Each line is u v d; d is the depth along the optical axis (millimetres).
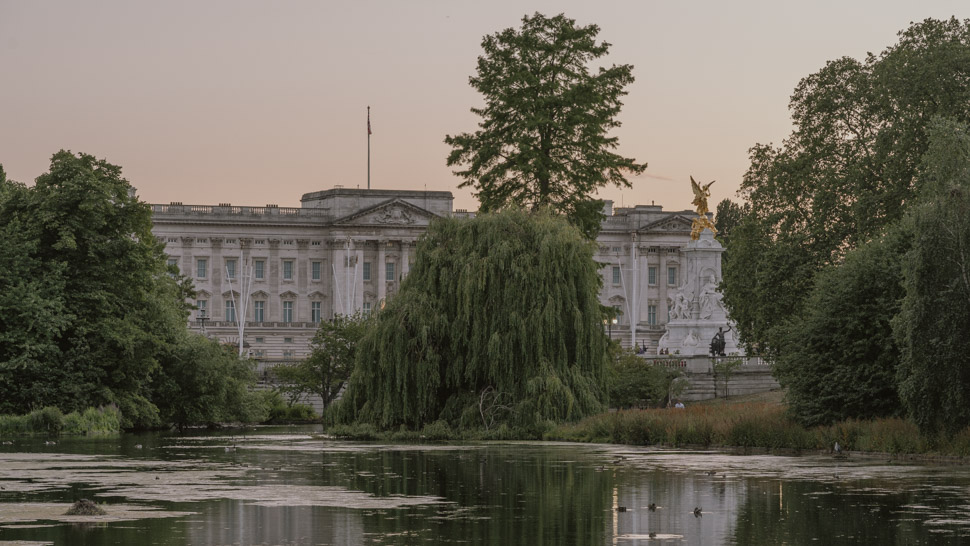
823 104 91875
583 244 70562
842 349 59219
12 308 81125
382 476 43781
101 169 86875
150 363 89625
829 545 27875
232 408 111312
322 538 28547
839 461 50719
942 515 32562
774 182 94188
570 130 90312
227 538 28484
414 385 68688
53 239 85125
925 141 84625
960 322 49938
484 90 92625
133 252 85750
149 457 54938
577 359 69312
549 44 92125
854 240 88188
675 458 52750
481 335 67938
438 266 70062
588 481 41625
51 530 29562
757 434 60031
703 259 134125
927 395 50938
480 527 30438
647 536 29172
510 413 67688
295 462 50938
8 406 82250
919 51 87938
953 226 50312
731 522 31328
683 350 131375
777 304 90188
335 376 138000
